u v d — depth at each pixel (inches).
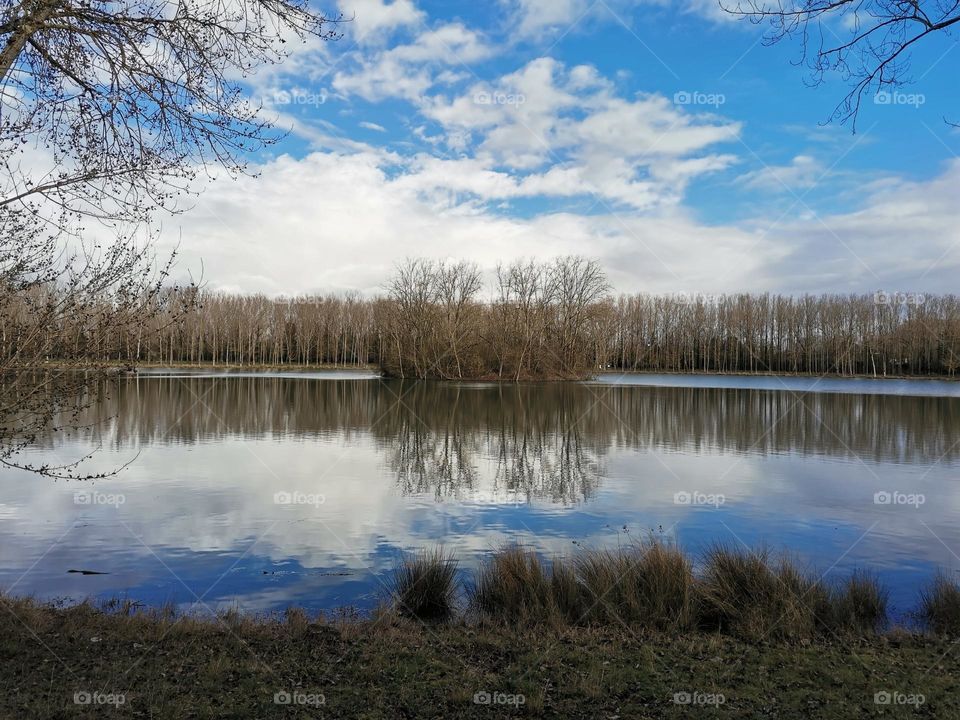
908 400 1790.1
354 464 781.9
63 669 242.5
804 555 433.7
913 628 308.3
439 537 468.4
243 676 244.5
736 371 3294.8
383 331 2642.7
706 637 291.9
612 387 2258.9
